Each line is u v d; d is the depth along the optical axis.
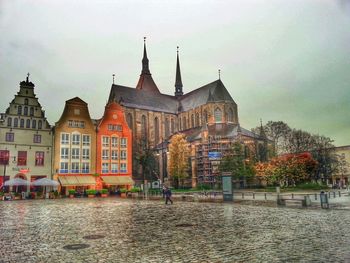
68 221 20.80
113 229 17.09
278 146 92.31
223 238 13.97
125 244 13.02
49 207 33.06
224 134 92.69
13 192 54.31
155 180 92.31
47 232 16.36
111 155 68.56
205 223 18.88
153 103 114.31
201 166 86.19
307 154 70.19
